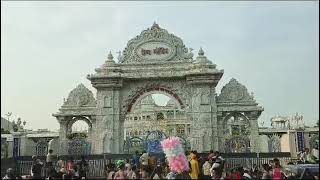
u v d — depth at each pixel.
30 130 62.53
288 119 62.06
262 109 38.91
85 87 41.50
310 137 39.75
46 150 40.19
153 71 41.19
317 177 20.75
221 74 39.78
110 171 24.50
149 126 71.75
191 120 39.88
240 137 38.16
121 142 40.28
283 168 27.12
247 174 24.12
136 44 42.31
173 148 22.53
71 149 38.84
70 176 23.59
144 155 28.89
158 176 22.59
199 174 23.06
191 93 40.66
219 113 39.56
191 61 41.41
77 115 40.59
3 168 27.39
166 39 42.09
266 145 43.81
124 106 41.19
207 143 38.72
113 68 41.34
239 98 39.69
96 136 40.19
